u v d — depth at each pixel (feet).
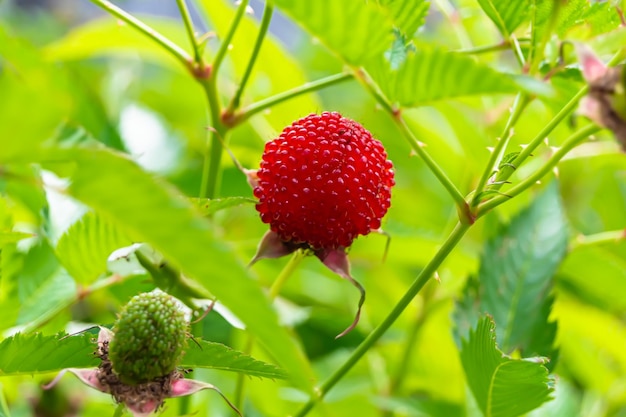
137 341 1.30
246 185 1.80
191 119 2.22
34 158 1.12
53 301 1.50
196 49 1.44
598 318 1.70
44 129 1.11
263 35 1.44
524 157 1.33
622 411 1.76
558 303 1.70
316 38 1.27
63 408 1.59
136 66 2.18
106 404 1.57
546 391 1.34
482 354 1.36
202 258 1.13
